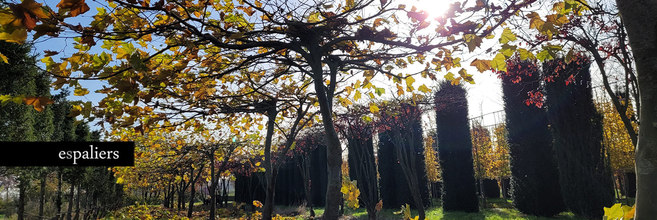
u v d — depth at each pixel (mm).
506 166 17953
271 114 4922
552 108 11656
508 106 13102
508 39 2055
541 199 11969
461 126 14742
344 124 10000
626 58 5234
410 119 9508
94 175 18469
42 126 12328
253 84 4219
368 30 2547
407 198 15695
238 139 10078
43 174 13953
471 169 14516
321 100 2582
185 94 3322
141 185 16312
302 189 23469
